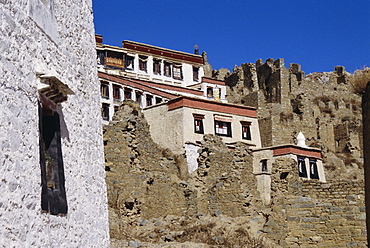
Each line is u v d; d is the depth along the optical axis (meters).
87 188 14.65
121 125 31.33
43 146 11.88
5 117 10.22
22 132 10.79
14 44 10.86
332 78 96.50
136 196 29.78
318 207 28.53
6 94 10.35
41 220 11.27
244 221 30.34
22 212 10.46
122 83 52.34
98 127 16.11
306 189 29.92
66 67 14.05
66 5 14.52
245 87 93.19
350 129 77.31
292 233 28.44
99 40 59.69
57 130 12.77
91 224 14.62
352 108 90.38
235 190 32.50
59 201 12.33
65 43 14.14
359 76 24.78
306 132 75.88
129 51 61.09
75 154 14.05
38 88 11.76
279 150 46.53
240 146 38.91
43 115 12.61
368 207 19.38
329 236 28.08
